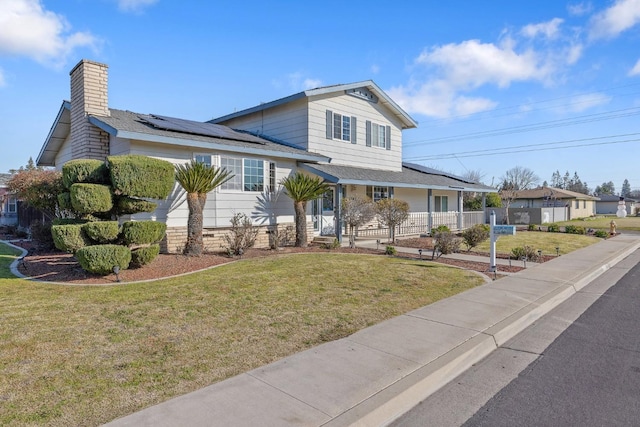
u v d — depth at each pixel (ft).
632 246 51.57
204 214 37.58
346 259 33.63
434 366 12.67
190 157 36.78
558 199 147.33
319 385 11.21
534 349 15.39
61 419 9.28
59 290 21.36
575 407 10.84
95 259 23.02
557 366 13.70
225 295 20.74
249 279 24.52
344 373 12.04
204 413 9.59
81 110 36.35
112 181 25.12
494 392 11.76
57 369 12.01
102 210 24.97
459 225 71.10
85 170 25.90
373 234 58.13
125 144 34.14
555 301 22.59
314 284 23.94
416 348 14.26
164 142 33.60
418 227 60.34
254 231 38.27
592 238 62.13
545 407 10.85
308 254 36.65
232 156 39.47
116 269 23.47
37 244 41.22
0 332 14.97
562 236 64.64
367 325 16.94
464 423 10.04
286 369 12.27
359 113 57.93
